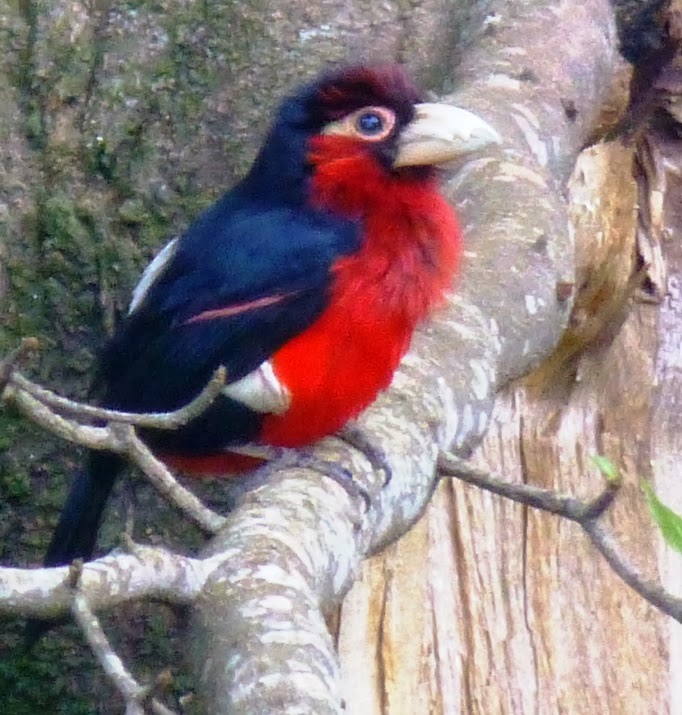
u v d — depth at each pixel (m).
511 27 10.85
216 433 8.38
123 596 5.48
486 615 10.40
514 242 8.88
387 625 10.03
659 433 11.45
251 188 8.73
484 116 9.86
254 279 8.08
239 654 5.39
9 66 10.59
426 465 7.56
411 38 11.10
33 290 10.22
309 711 5.06
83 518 8.94
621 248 10.71
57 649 10.05
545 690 10.43
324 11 10.99
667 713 10.75
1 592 5.27
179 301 8.43
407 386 7.94
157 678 5.04
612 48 11.12
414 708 10.02
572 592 10.66
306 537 6.31
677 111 11.68
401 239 8.02
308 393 7.90
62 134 10.48
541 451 10.88
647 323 11.55
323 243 8.00
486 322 8.43
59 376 10.13
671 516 5.53
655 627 10.80
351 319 7.82
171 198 10.45
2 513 10.11
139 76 10.64
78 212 10.32
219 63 10.75
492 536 10.53
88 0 10.81
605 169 10.94
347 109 8.32
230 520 6.44
